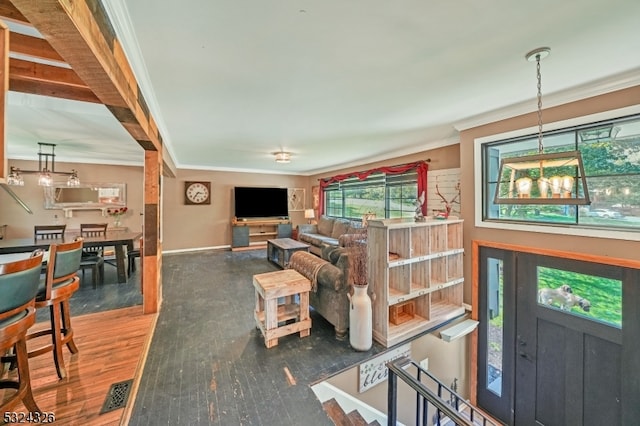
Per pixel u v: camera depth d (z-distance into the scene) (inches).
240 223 301.6
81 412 68.3
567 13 57.2
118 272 173.5
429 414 123.0
